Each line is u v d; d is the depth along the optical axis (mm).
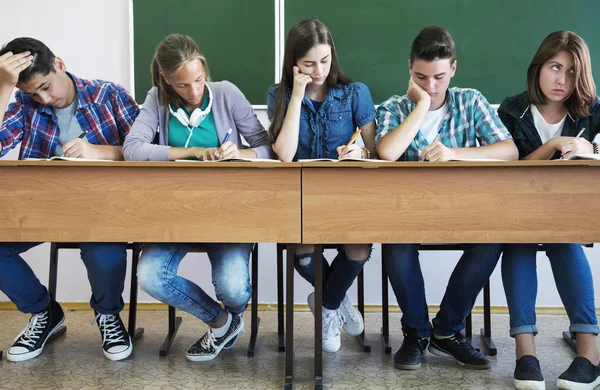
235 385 1696
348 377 1768
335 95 2018
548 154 1843
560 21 2648
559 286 1656
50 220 1569
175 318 2320
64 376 1773
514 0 2662
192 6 2736
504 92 2682
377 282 2748
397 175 1527
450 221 1524
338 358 1969
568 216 1506
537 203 1511
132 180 1554
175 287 1760
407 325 1851
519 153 2047
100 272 1829
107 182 1559
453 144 2012
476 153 1862
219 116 2037
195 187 1549
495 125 1977
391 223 1532
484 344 2119
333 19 2711
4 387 1672
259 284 2781
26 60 1875
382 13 2705
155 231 1554
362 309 2240
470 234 1523
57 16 2770
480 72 2686
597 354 1605
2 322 2520
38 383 1708
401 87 2711
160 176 1550
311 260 1922
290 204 1539
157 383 1713
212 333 1903
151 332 2330
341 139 2033
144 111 2041
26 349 1943
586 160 1451
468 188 1519
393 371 1825
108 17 2758
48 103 2027
